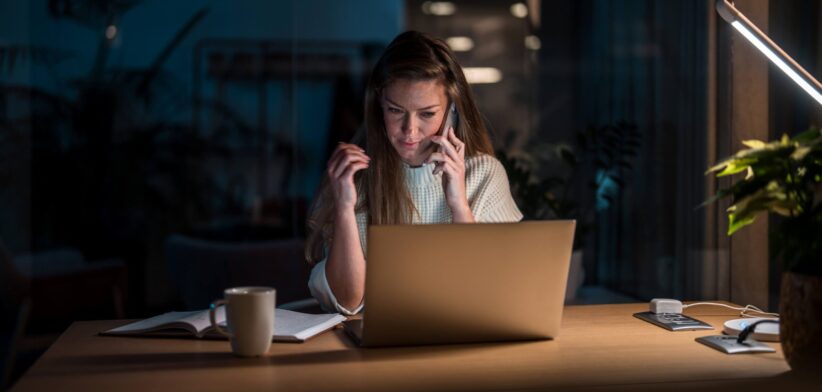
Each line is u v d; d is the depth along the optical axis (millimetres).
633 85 3988
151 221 4512
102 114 4453
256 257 3586
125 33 4492
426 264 1153
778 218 2137
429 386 1001
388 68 1595
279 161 4648
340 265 1547
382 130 1717
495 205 1776
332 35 4691
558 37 4742
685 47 3170
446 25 4785
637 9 3895
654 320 1391
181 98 4562
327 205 1754
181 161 4555
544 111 4746
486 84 4773
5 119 4223
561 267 1226
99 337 1279
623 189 3941
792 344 1060
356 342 1230
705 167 2834
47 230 4344
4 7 4203
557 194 4234
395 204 1721
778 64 1355
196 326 1263
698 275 2988
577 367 1095
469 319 1207
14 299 3172
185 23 4562
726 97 2377
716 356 1160
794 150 1076
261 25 4633
